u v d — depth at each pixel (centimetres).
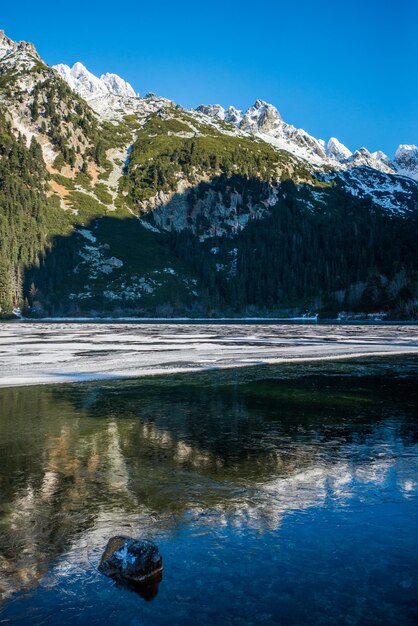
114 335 6328
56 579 705
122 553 722
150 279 17088
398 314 13550
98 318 14662
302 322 13038
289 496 1021
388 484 1095
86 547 800
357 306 15312
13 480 1111
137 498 1009
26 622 606
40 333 6769
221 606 638
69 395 2178
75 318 14425
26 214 17750
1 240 15350
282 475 1156
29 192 18512
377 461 1266
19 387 2378
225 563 744
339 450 1365
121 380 2608
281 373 2914
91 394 2209
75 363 3253
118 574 706
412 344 5162
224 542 813
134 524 884
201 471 1181
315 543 808
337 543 808
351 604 639
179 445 1405
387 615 616
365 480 1122
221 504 979
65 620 611
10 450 1345
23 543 812
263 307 17988
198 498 1010
